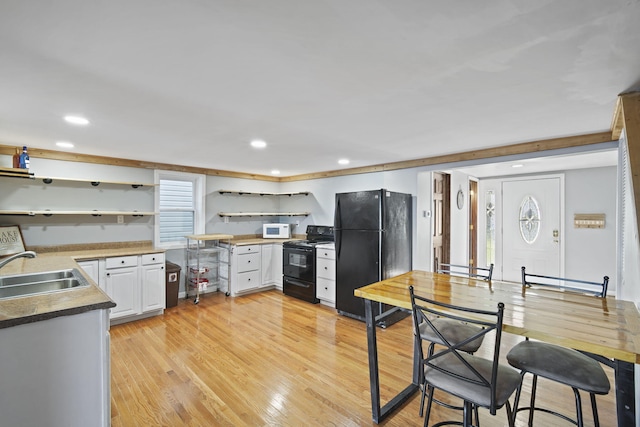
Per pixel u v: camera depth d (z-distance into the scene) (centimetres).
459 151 350
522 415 202
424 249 424
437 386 150
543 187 509
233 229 527
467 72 153
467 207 545
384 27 115
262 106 201
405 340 317
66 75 155
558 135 279
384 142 305
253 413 200
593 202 466
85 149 337
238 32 118
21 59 138
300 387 230
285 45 128
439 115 220
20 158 304
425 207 426
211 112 212
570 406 210
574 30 116
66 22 111
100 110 207
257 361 269
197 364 263
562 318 148
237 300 457
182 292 467
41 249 341
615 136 251
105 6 102
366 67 148
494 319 146
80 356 146
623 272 239
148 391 223
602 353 116
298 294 464
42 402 137
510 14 106
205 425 188
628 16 107
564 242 489
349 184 486
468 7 103
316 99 189
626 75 155
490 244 571
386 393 222
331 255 420
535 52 133
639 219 164
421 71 152
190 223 480
